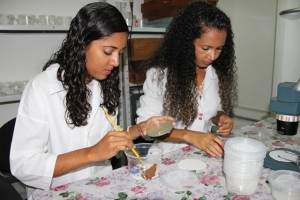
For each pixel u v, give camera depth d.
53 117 1.03
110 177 0.89
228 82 1.50
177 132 1.19
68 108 1.03
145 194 0.79
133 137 1.11
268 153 1.01
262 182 0.85
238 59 2.57
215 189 0.81
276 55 2.16
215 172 0.92
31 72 1.96
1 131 1.14
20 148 0.93
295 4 1.99
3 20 1.65
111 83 1.19
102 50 0.92
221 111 1.51
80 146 1.10
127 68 1.95
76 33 0.94
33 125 0.95
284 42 2.10
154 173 0.87
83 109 1.05
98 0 2.11
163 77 1.38
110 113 1.21
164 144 1.33
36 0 1.87
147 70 1.48
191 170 0.93
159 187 0.83
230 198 0.77
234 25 2.53
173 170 0.93
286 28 2.06
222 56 1.44
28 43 1.91
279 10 2.07
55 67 1.07
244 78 2.56
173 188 0.82
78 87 1.01
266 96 2.41
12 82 1.82
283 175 0.79
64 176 1.06
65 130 1.07
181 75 1.33
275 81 2.21
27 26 1.57
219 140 1.06
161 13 2.13
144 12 2.30
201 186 0.83
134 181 0.86
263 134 1.30
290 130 1.26
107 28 0.88
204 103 1.42
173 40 1.34
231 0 2.50
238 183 0.77
